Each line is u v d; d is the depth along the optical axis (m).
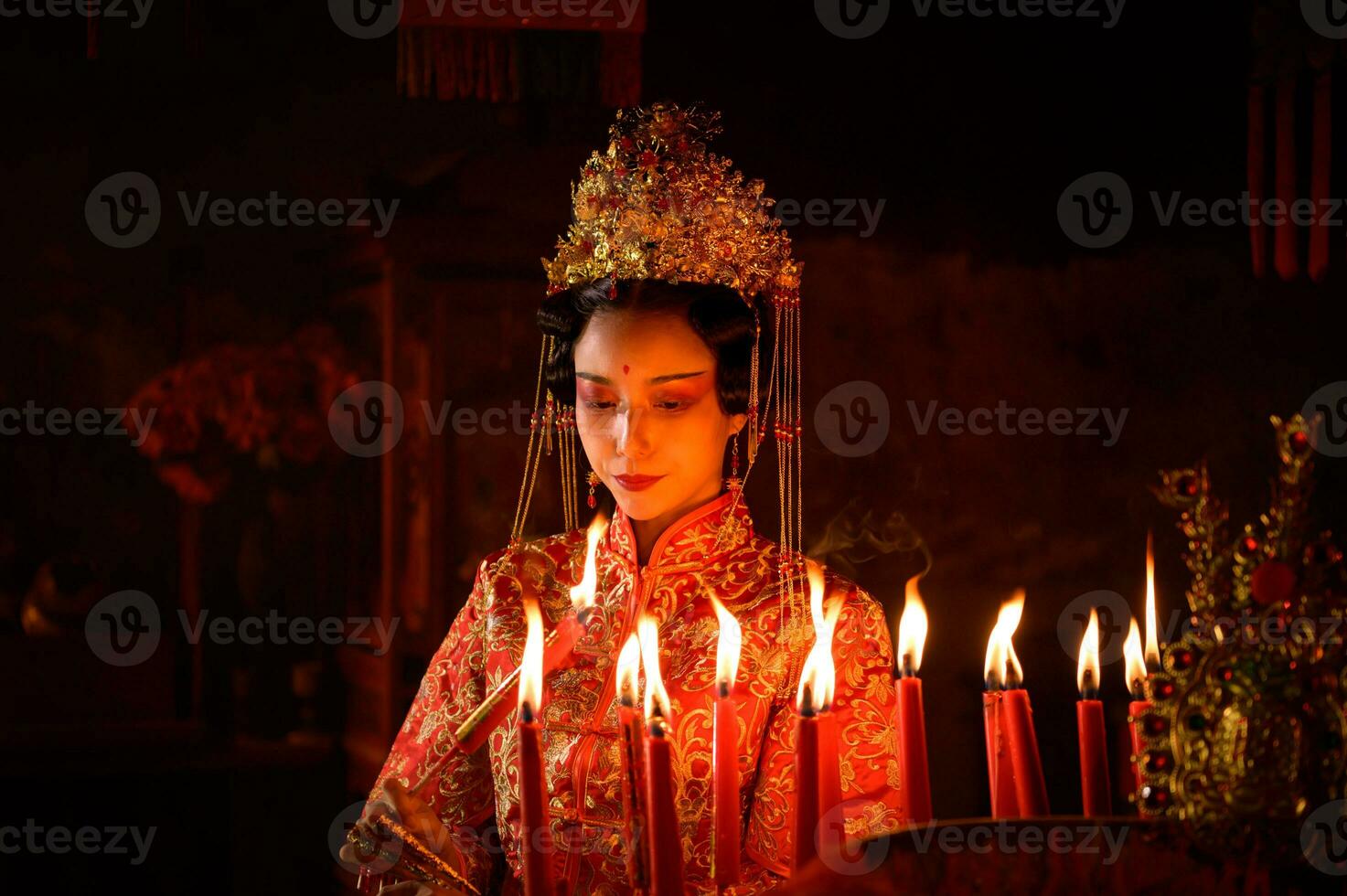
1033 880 0.99
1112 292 4.72
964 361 4.71
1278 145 3.79
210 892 4.30
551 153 4.36
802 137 4.79
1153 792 1.07
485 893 1.61
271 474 4.75
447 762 1.68
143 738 4.13
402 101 4.90
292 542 4.76
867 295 4.72
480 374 4.19
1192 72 4.72
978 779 4.55
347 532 4.73
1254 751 1.00
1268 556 1.04
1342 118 3.69
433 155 4.92
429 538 4.12
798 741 1.09
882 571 4.63
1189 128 4.73
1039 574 4.63
